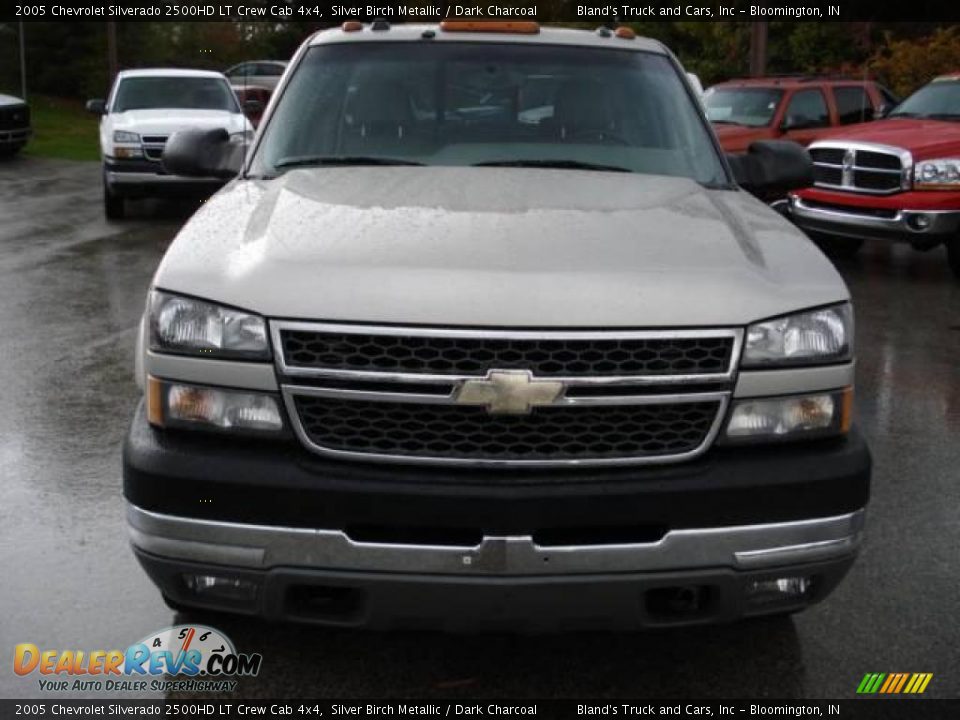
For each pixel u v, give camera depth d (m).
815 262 3.23
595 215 3.42
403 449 2.85
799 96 14.42
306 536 2.83
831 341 3.00
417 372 2.79
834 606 3.84
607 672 3.42
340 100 4.53
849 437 3.09
